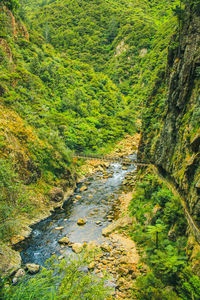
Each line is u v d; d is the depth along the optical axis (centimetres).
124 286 1731
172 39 3038
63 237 2433
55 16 15125
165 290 1477
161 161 2770
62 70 8100
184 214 1886
